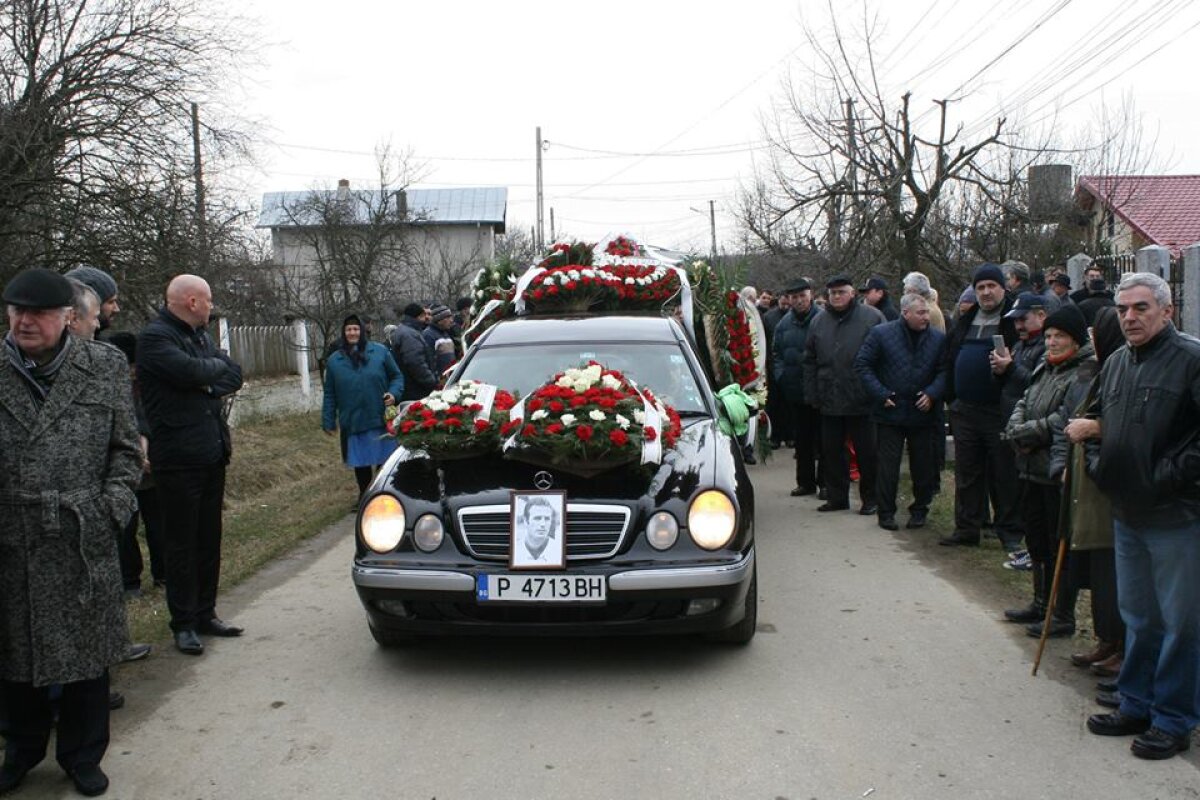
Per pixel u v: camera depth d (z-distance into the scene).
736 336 7.91
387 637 4.96
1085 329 4.99
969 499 7.12
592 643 5.09
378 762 3.74
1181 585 3.56
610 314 6.75
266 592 6.35
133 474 3.70
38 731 3.66
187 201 11.30
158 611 5.93
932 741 3.84
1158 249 8.54
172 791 3.54
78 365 3.58
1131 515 3.64
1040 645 4.52
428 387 10.02
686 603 4.45
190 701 4.40
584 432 4.45
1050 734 3.90
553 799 3.41
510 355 6.04
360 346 9.11
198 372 4.94
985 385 6.89
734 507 4.61
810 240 21.11
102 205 10.50
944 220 18.89
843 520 8.25
